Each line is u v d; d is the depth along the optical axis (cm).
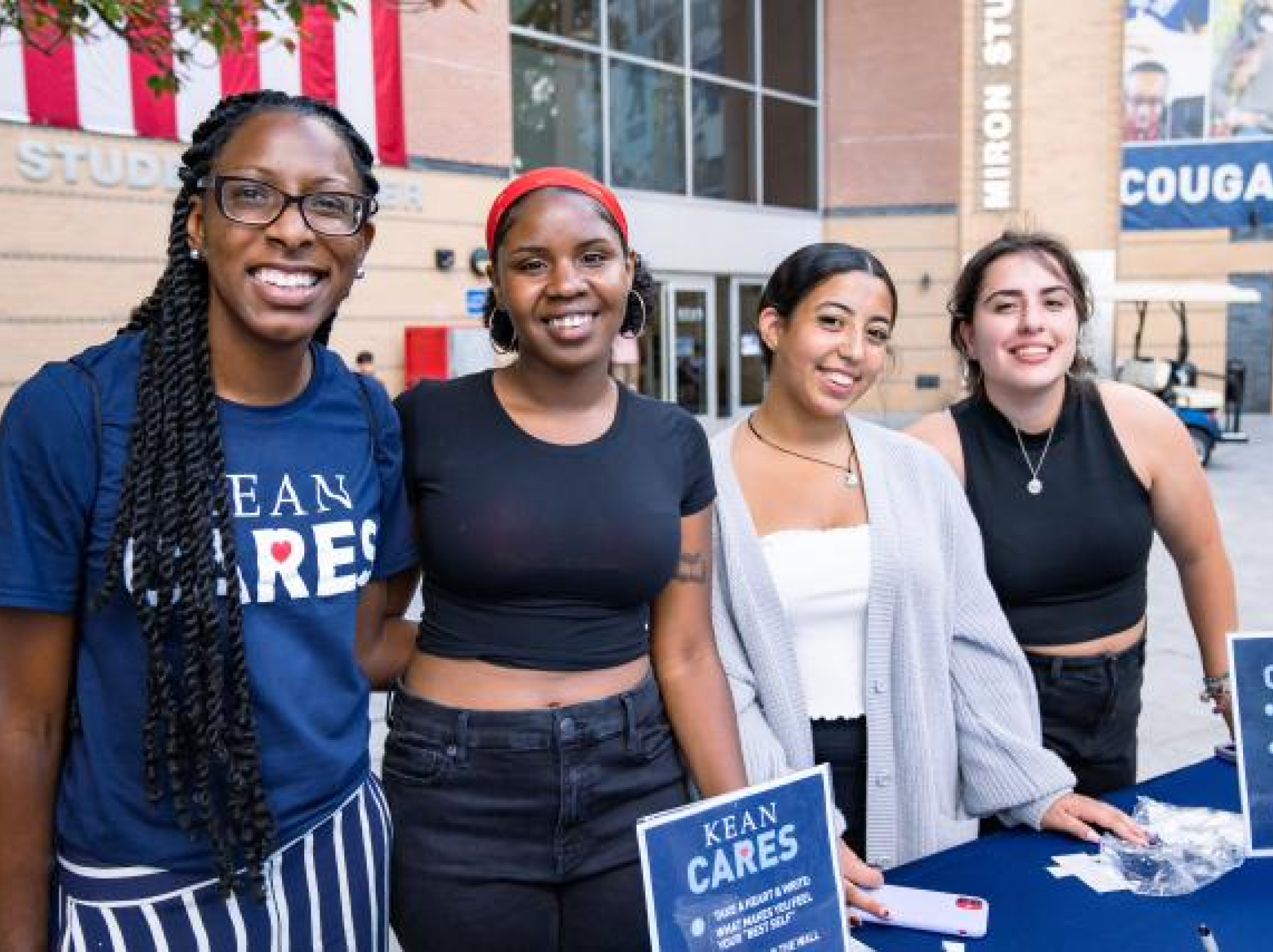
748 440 218
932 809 203
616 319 163
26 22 342
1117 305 1616
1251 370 1759
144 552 123
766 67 1477
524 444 161
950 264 1545
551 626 160
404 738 163
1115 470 226
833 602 203
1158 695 459
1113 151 1486
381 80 945
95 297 781
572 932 164
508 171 1056
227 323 133
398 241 982
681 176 1365
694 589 179
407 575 174
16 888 128
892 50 1527
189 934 132
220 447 130
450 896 158
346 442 142
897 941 157
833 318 201
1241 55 1532
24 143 741
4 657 126
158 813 129
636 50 1287
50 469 121
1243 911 162
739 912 135
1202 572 237
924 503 210
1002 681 208
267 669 131
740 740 183
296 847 137
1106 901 166
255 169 127
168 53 416
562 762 157
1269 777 175
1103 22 1473
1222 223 1576
